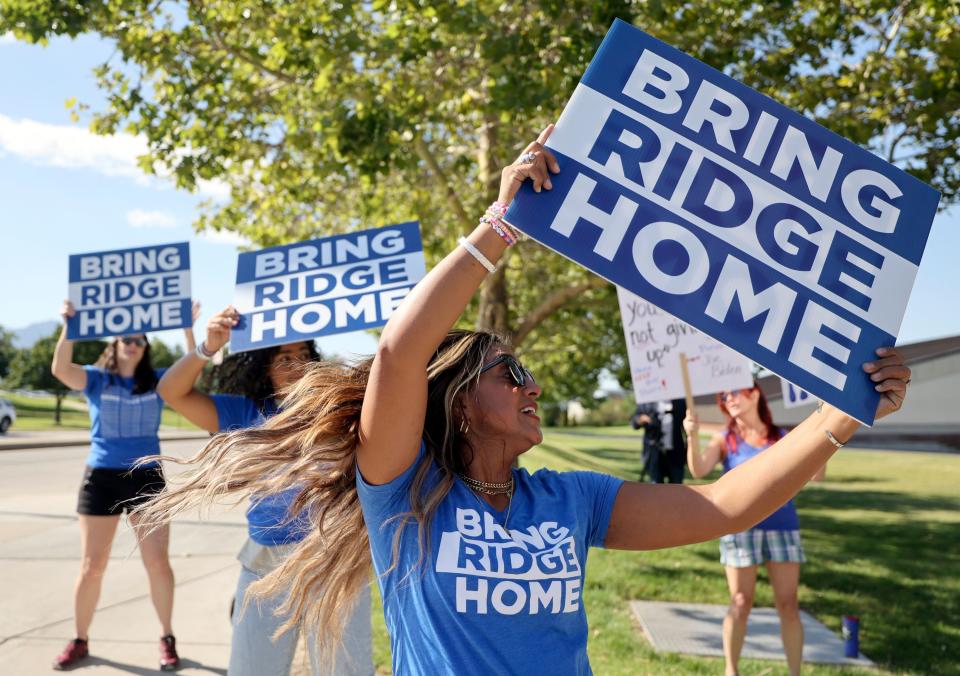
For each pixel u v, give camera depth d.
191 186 9.74
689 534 2.05
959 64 8.12
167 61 9.17
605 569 8.25
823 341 1.97
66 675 4.86
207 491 2.42
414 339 1.78
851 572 8.56
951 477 22.28
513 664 1.81
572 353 18.44
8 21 8.14
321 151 10.02
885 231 2.06
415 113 8.72
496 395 2.09
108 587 6.91
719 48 8.80
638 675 4.94
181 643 5.48
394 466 1.91
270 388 3.86
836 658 5.53
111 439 5.05
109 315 5.37
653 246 1.98
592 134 2.05
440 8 7.63
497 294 11.52
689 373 5.39
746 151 2.09
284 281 3.94
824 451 2.00
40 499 12.75
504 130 11.02
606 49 2.15
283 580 2.40
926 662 5.47
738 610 4.81
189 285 5.49
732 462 5.20
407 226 4.00
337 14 8.23
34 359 64.75
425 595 1.86
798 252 2.03
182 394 3.75
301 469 2.28
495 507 2.03
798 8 9.49
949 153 9.06
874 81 8.55
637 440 42.12
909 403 22.98
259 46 9.62
